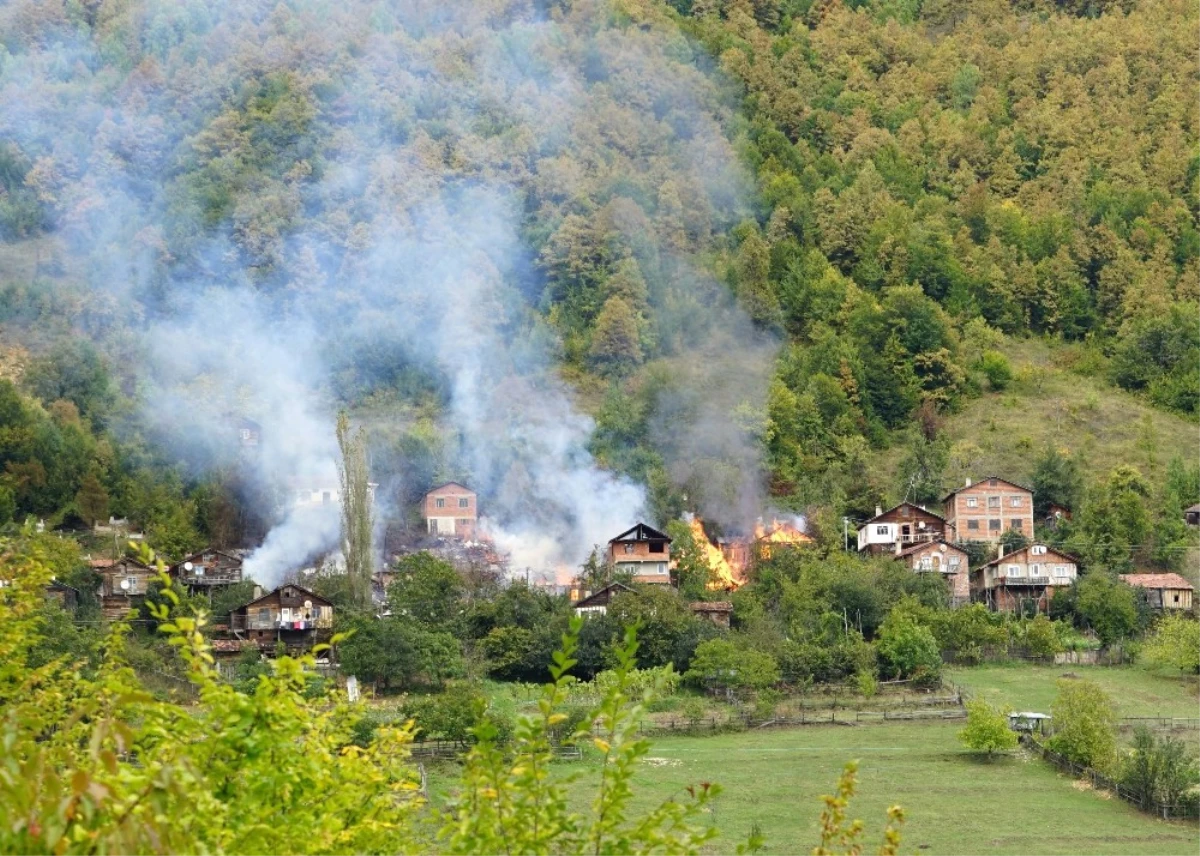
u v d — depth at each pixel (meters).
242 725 40.50
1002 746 172.75
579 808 135.12
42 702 51.19
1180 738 182.38
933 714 196.75
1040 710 198.25
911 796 155.88
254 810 40.38
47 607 169.62
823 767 169.38
